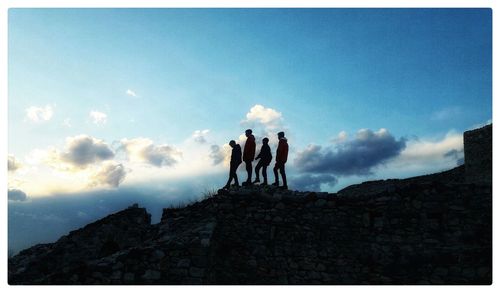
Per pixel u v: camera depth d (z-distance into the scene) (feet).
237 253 42.73
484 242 39.75
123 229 52.70
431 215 41.68
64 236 52.08
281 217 43.47
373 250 41.55
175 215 46.75
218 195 45.47
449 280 39.22
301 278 41.47
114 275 37.29
